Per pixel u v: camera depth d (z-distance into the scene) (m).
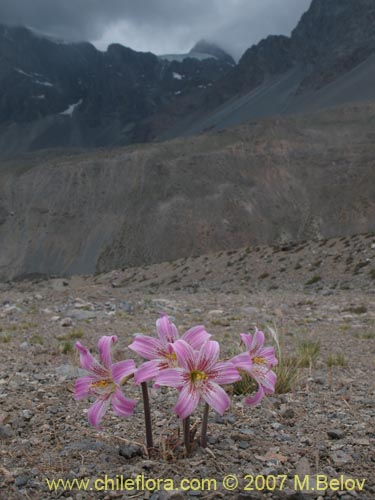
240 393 0.87
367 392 0.93
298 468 0.53
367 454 0.58
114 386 0.46
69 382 0.99
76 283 8.70
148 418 0.58
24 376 1.08
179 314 2.70
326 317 2.62
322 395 0.89
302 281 5.89
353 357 1.43
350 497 0.48
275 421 0.72
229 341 1.69
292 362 1.13
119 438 0.61
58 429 0.69
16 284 10.20
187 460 0.56
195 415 0.75
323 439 0.64
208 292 5.63
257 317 2.60
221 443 0.61
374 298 3.69
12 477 0.53
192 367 0.42
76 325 2.17
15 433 0.68
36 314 2.68
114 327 2.08
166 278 8.10
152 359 0.45
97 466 0.55
